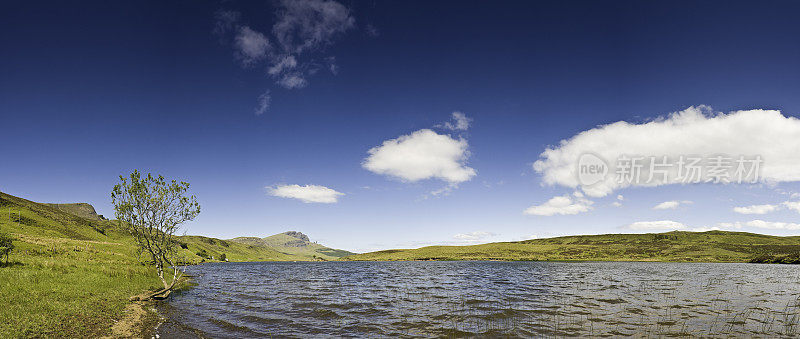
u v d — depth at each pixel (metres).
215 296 34.00
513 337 18.59
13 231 127.19
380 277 64.62
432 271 86.12
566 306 27.92
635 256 191.75
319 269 102.31
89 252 60.59
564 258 199.50
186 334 18.69
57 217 192.75
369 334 19.55
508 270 87.75
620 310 25.86
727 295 33.81
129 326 19.11
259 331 20.06
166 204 29.16
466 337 18.73
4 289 21.16
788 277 58.09
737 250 190.12
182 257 31.55
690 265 118.19
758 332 19.22
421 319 23.42
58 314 18.36
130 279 35.19
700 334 18.86
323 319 23.58
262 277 64.50
